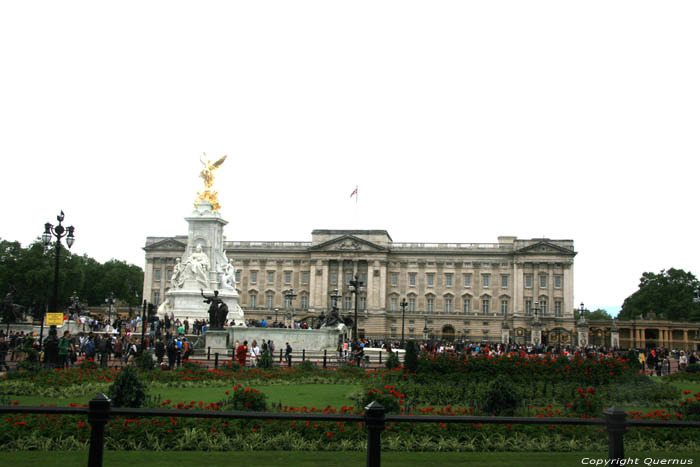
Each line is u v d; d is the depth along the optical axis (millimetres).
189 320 72812
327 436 19672
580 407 27109
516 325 158125
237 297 77562
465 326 161875
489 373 36219
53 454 17594
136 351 49906
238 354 46719
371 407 10938
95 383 34375
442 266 165625
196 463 16609
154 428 19844
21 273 132875
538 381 35625
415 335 163000
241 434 19766
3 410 10664
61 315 44250
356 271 166250
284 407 26609
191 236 77500
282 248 169250
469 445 19625
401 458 17781
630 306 185750
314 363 52469
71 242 48500
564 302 157375
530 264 160250
